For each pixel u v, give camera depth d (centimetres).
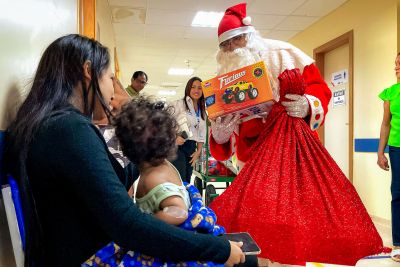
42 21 129
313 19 520
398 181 270
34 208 82
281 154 133
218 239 91
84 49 96
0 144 85
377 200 387
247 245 100
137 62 884
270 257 116
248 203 123
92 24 291
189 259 86
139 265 87
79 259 86
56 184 83
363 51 415
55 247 86
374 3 396
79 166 79
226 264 91
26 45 109
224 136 166
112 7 496
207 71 991
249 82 145
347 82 467
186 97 354
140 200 99
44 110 88
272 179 127
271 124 141
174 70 985
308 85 156
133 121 96
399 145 269
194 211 96
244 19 167
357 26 427
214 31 603
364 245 117
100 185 79
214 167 333
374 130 393
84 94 96
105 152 86
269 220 117
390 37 371
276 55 161
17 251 85
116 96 157
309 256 117
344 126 473
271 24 545
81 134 82
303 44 577
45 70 95
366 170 406
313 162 131
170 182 99
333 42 479
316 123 145
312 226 119
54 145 81
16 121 89
